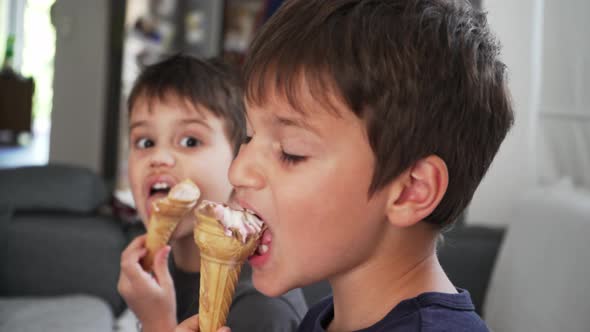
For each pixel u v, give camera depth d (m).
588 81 2.53
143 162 1.28
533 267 2.00
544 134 2.65
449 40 0.70
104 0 4.83
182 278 1.25
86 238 2.62
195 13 4.59
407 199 0.69
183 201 1.13
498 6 2.75
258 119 0.70
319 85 0.66
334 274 0.71
